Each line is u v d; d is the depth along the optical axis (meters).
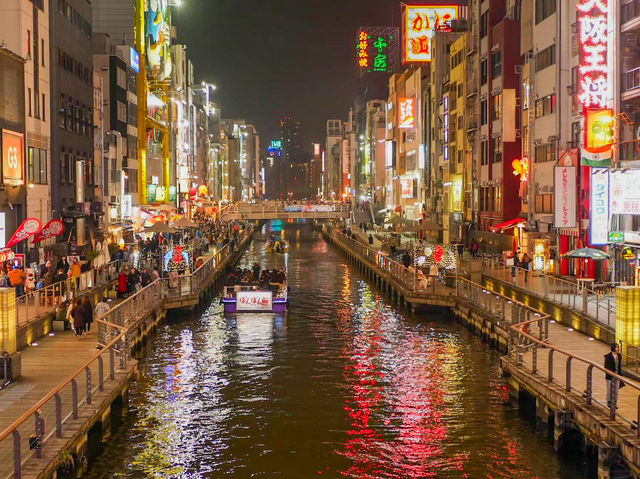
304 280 74.69
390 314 52.25
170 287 52.09
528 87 64.38
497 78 74.56
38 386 26.73
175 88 133.12
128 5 99.19
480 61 80.44
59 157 57.72
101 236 68.19
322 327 47.00
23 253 47.25
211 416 28.62
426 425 27.59
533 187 62.50
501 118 72.94
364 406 29.94
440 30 115.69
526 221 64.38
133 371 31.41
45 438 20.73
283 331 45.56
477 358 38.12
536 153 62.16
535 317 39.94
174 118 131.25
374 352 39.66
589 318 35.56
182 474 23.12
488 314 41.78
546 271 55.94
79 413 23.39
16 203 47.56
